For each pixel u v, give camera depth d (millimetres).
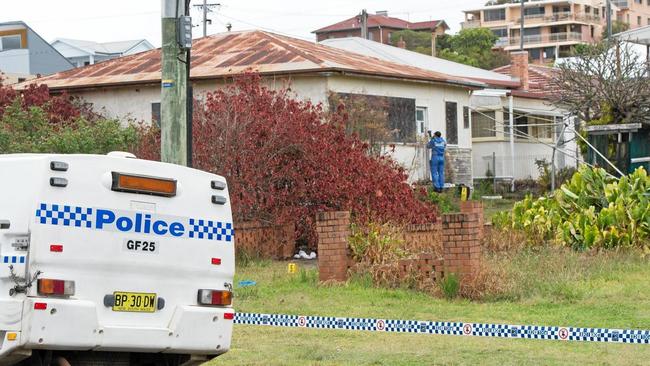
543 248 23906
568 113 45188
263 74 34812
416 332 15938
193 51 39250
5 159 10805
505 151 49312
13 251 10500
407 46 114438
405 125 38594
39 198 10547
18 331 10383
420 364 13539
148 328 11305
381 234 21344
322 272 20812
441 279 19672
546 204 26312
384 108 37031
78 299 10781
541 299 18547
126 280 11180
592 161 37656
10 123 30219
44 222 10547
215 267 11969
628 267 21750
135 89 37438
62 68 73500
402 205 26875
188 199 11773
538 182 45812
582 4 145625
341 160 26125
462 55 104000
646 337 14352
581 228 24266
